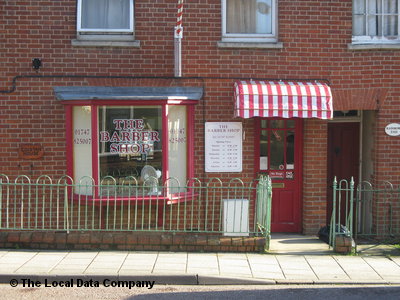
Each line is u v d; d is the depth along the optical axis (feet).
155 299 20.77
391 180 31.01
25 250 26.63
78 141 29.22
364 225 32.99
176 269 23.93
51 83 29.66
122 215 28.60
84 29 29.66
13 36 29.40
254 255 26.68
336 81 30.86
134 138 29.04
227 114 30.50
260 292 21.74
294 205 31.86
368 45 30.66
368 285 22.88
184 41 30.25
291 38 30.66
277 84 29.58
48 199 29.81
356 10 31.45
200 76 30.32
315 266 25.05
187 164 29.78
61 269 23.57
